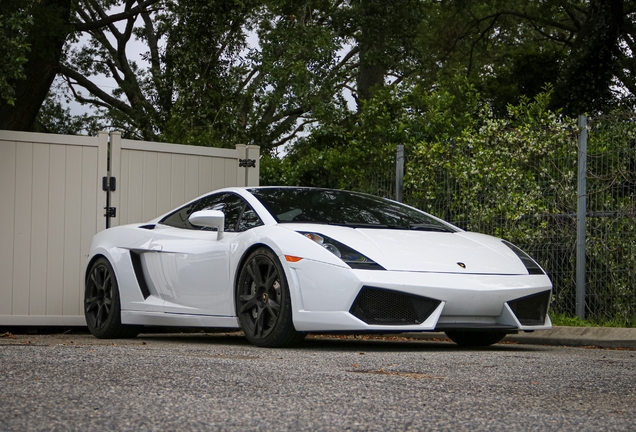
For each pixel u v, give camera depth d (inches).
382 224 201.6
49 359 129.2
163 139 605.6
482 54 1038.4
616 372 130.4
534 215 259.6
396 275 167.2
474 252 185.5
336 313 166.2
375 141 367.9
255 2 726.5
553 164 257.6
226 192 218.1
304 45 645.9
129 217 290.4
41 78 555.2
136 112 830.5
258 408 88.5
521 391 106.9
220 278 193.9
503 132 274.7
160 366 123.4
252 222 197.6
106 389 99.1
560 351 184.5
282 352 163.8
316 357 149.4
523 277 180.5
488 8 972.6
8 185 273.7
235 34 764.6
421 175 296.5
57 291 279.1
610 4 705.6
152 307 215.2
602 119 247.8
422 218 215.0
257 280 182.4
